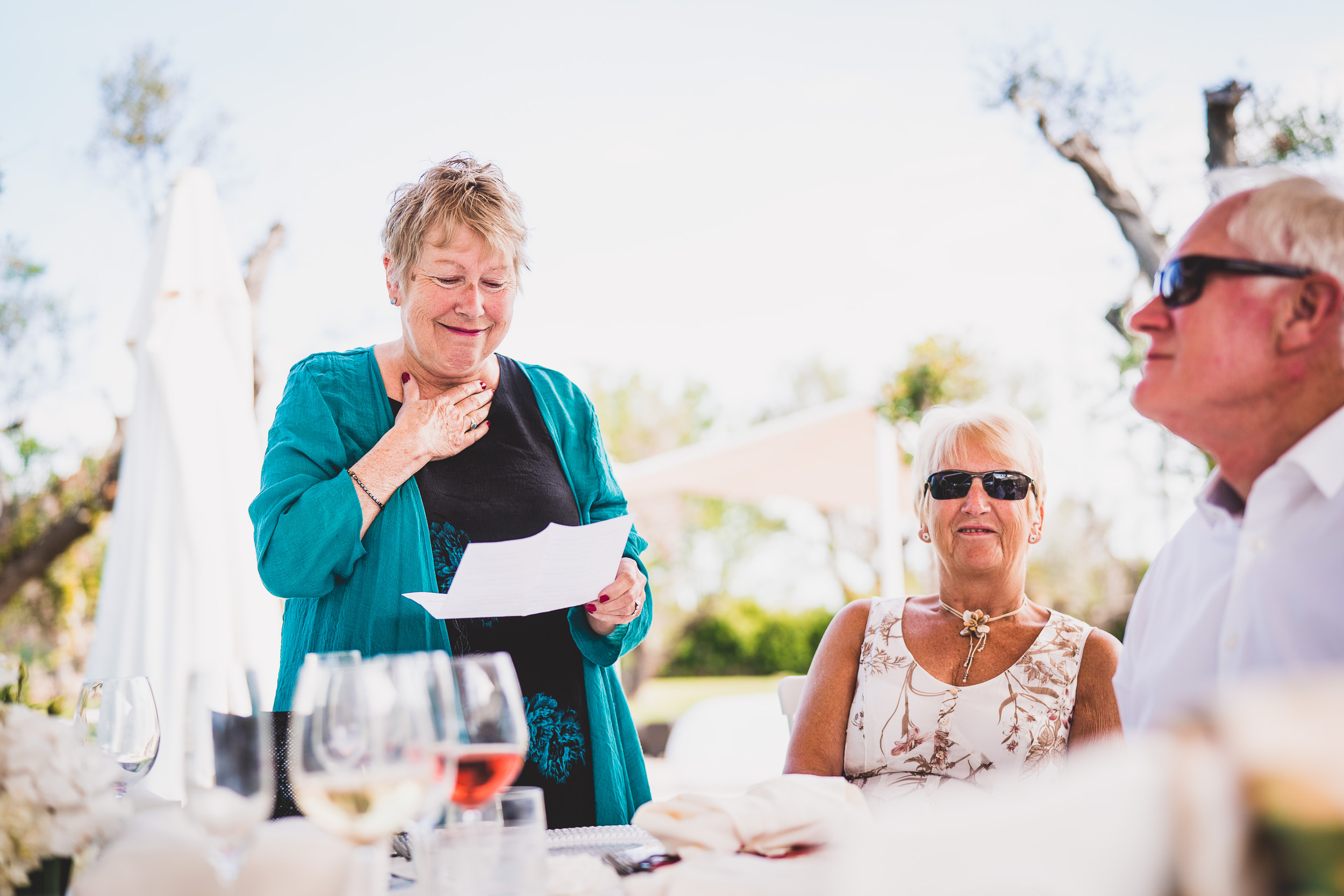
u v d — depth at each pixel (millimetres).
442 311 2016
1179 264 1329
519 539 2121
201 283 3574
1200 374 1317
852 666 2084
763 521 19891
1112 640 1976
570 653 2061
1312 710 494
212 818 998
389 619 1955
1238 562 1358
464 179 2021
